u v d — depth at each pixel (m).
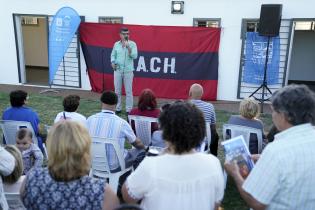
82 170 1.46
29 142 3.15
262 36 7.02
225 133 3.46
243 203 3.33
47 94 8.17
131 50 6.43
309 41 10.12
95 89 8.49
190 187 1.43
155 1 7.75
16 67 9.13
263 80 7.25
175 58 7.79
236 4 7.32
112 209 1.44
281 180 1.37
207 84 7.79
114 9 8.05
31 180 1.45
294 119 1.40
